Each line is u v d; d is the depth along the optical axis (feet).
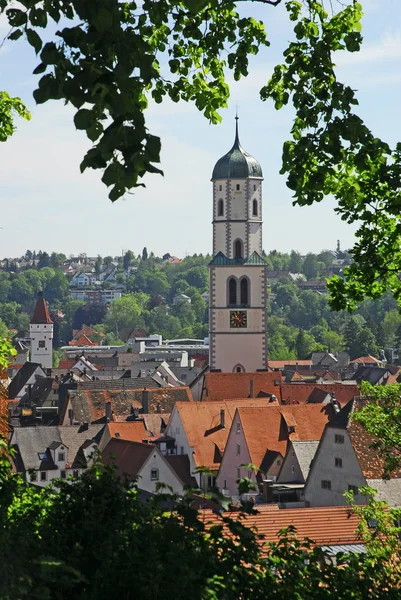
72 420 369.50
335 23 65.77
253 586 47.37
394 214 73.31
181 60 72.59
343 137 61.72
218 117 73.92
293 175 65.00
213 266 419.13
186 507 49.01
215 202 424.05
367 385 116.47
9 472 63.05
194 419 300.61
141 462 252.83
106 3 38.45
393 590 52.80
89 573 45.57
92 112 38.63
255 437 267.39
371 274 77.25
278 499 218.18
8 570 39.73
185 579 43.55
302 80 64.34
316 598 48.73
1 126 106.11
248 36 69.31
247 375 390.01
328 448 198.80
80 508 49.96
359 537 123.44
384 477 113.70
